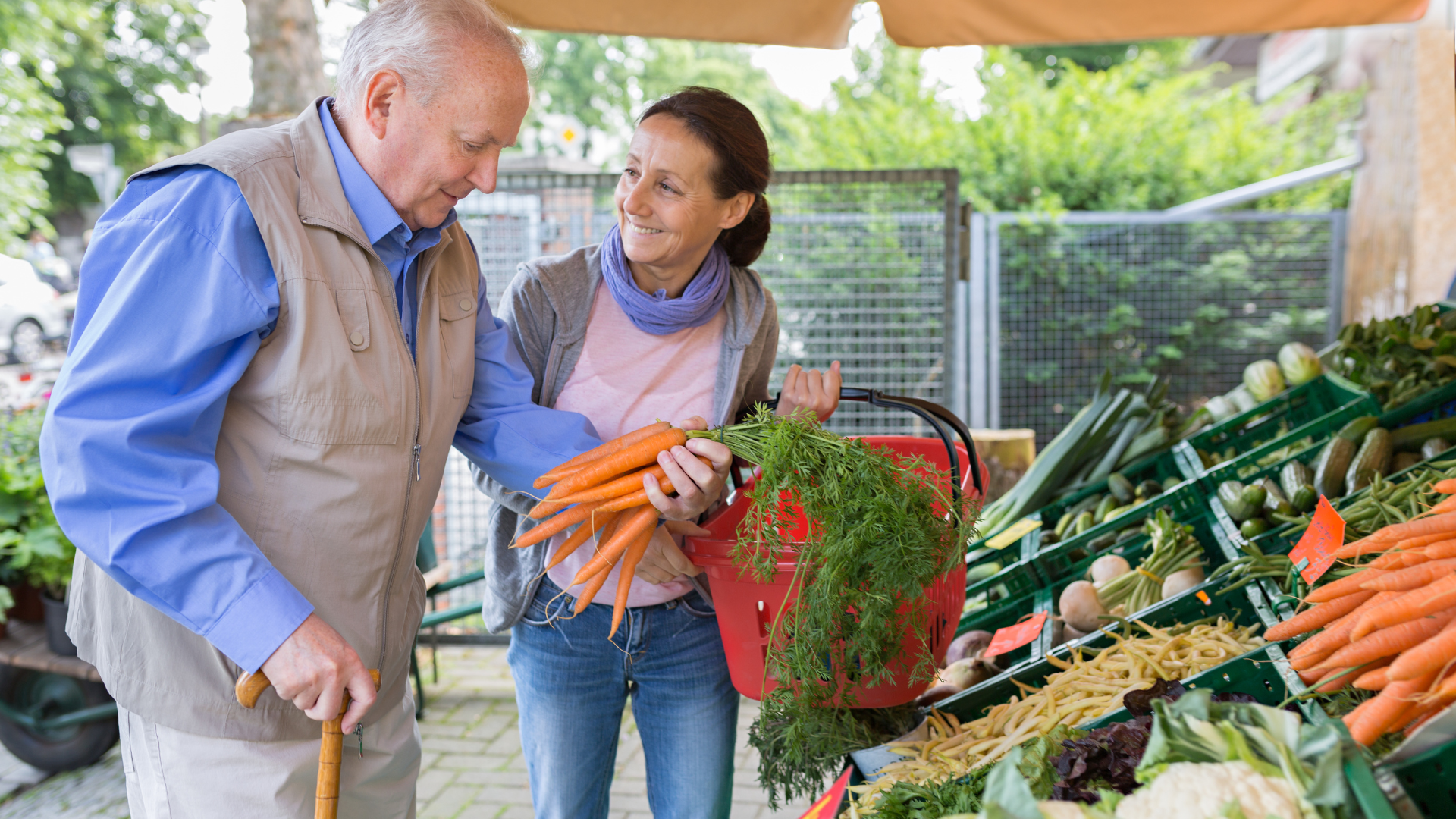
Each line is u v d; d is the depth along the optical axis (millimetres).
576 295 2039
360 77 1495
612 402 2045
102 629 1568
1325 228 8703
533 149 22016
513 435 1857
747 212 2033
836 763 1821
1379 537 1602
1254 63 16438
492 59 1472
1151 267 9023
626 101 24188
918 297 4402
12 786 3713
